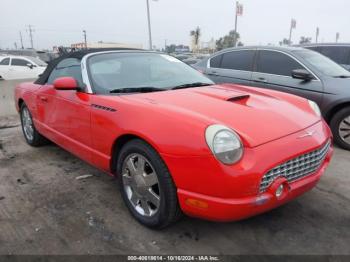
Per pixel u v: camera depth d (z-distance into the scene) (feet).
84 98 10.82
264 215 9.97
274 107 9.73
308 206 10.48
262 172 7.45
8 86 24.04
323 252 8.35
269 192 7.72
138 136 8.63
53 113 12.96
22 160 14.85
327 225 9.48
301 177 8.50
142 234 9.12
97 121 10.14
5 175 13.20
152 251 8.45
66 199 11.12
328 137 9.62
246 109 9.12
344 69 18.10
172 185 8.20
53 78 13.62
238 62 20.16
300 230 9.25
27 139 16.94
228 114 8.64
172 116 8.23
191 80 12.40
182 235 9.07
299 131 8.66
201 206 7.72
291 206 10.46
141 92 10.69
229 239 8.89
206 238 8.93
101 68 11.58
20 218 9.98
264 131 8.16
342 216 9.93
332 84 16.12
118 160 9.74
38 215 10.14
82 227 9.47
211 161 7.36
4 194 11.55
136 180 9.20
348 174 12.98
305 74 16.62
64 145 12.76
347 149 16.05
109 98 10.03
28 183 12.42
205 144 7.45
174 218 8.61
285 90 17.65
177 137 7.85
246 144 7.64
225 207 7.43
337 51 25.84
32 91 14.87
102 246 8.65
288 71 17.83
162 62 13.03
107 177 12.85
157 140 8.11
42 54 76.18
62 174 13.20
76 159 14.87
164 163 8.18
